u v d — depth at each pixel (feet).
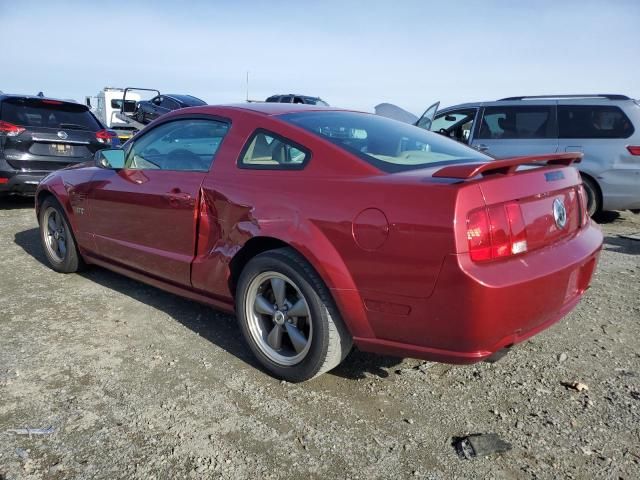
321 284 9.18
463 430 8.67
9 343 11.50
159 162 12.78
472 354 8.11
